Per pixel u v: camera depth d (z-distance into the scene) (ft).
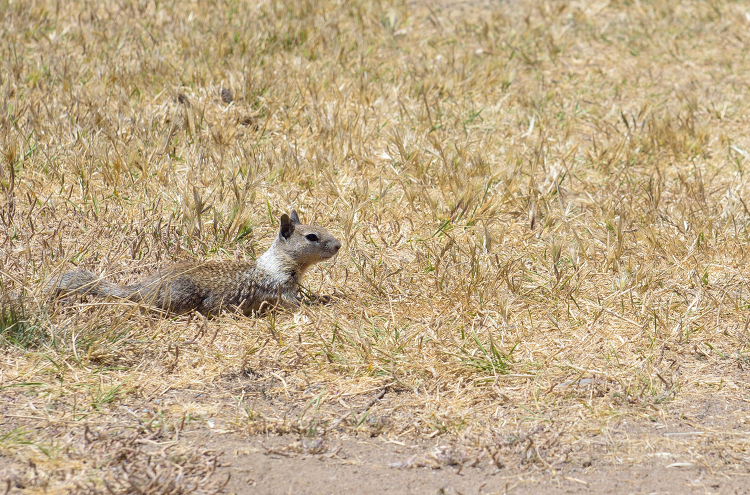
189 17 64.90
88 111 47.98
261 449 23.88
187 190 41.73
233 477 22.43
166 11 65.41
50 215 39.09
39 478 21.59
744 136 53.98
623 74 62.95
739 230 41.50
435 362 29.09
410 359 29.19
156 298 31.60
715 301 33.37
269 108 51.13
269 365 28.91
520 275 36.24
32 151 43.83
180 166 44.78
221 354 29.25
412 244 39.55
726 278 36.40
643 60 65.16
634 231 40.34
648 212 42.39
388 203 43.52
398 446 24.44
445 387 27.81
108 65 54.70
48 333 29.01
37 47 59.06
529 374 28.32
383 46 64.75
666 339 30.89
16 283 31.73
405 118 53.16
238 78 53.67
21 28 60.03
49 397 25.73
